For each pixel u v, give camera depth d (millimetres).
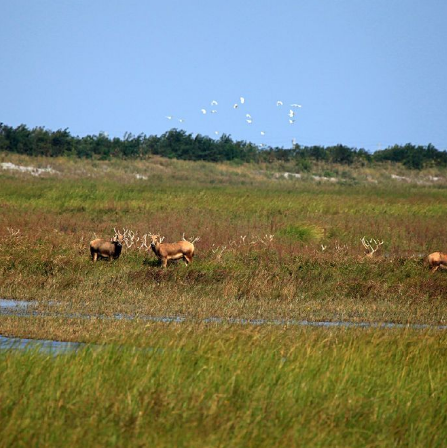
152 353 44656
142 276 80125
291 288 78625
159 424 35469
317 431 36250
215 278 81250
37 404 36844
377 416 39438
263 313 68938
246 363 44156
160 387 39688
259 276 82188
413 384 43719
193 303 71062
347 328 60844
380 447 36156
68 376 40344
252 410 38000
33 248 90625
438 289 82312
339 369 44875
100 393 38469
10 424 33844
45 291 72438
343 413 39125
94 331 56688
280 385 41562
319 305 73875
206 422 35969
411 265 94062
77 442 33344
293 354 46844
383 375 45281
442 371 47312
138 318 62156
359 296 79062
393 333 57281
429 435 37969
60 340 54094
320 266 90875
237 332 52125
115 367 42531
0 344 51594
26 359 42844
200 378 41750
